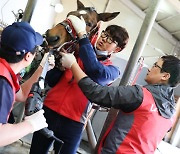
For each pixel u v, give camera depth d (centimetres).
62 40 132
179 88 548
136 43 154
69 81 141
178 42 762
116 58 413
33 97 97
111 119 154
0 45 92
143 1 691
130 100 111
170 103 119
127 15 747
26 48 91
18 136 86
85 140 356
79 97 138
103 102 112
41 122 96
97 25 151
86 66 128
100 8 736
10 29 90
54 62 129
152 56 716
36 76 122
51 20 651
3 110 81
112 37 145
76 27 132
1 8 324
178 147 556
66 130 140
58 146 121
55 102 141
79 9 152
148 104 112
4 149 236
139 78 389
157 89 119
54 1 612
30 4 144
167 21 682
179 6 235
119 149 112
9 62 91
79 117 140
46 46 128
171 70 123
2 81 82
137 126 112
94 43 149
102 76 132
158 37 752
